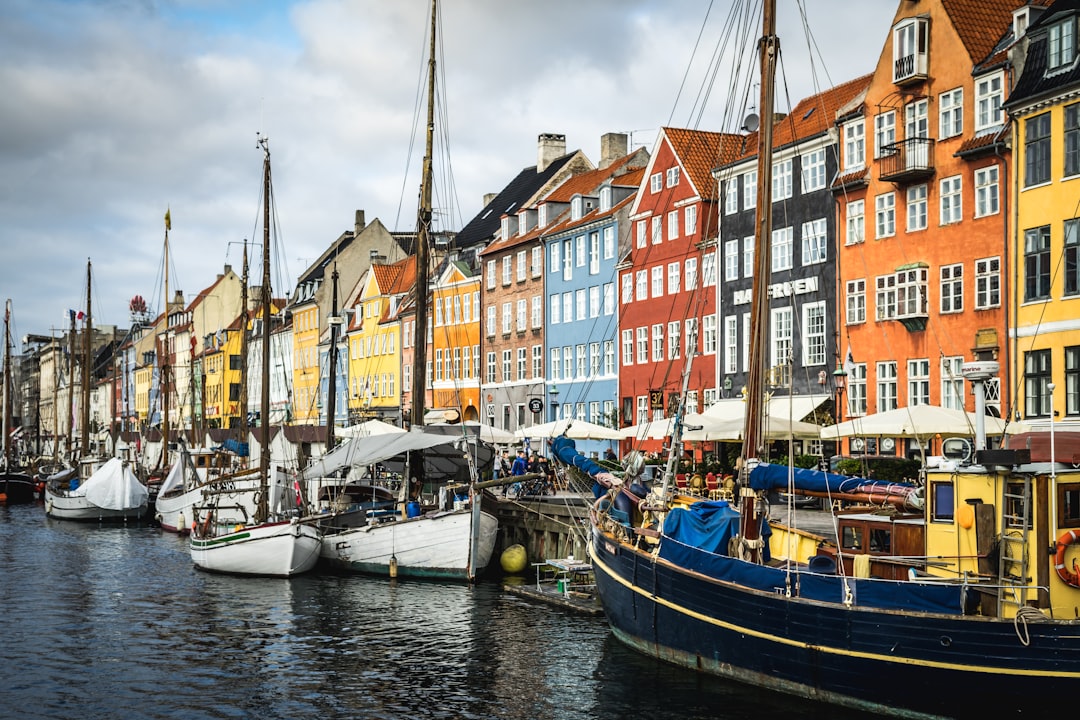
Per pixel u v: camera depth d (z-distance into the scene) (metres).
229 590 34.56
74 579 37.84
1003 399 37.66
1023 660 16.84
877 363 43.41
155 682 23.06
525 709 20.56
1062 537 17.64
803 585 19.41
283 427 59.22
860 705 18.48
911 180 41.91
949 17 40.62
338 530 38.06
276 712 20.89
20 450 160.12
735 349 52.75
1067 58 35.25
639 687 21.27
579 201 68.19
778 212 49.56
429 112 43.28
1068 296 34.97
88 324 83.94
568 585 32.53
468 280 80.00
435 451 40.91
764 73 22.23
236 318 128.25
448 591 33.38
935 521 19.12
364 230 104.44
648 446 57.31
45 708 21.27
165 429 73.56
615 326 63.25
